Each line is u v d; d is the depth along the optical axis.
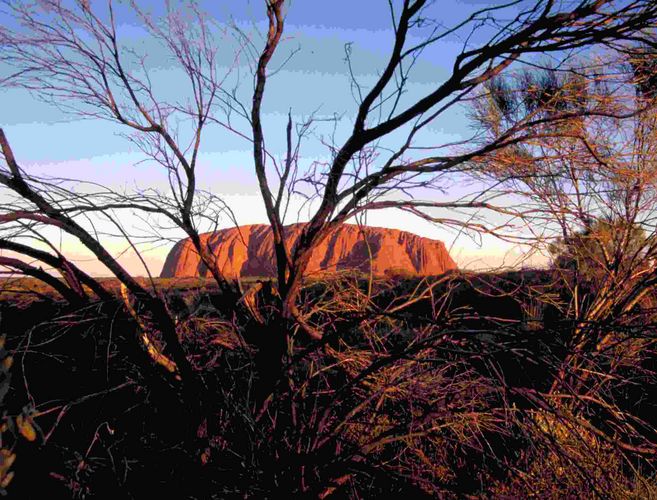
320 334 5.88
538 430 4.95
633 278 7.71
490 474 5.28
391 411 5.79
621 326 4.93
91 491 4.78
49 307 5.84
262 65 5.33
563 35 4.63
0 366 3.18
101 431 5.27
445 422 5.57
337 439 5.02
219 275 5.81
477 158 5.28
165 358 5.70
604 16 4.63
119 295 5.80
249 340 6.02
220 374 5.75
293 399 5.23
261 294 6.23
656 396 6.35
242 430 4.92
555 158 5.30
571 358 6.09
